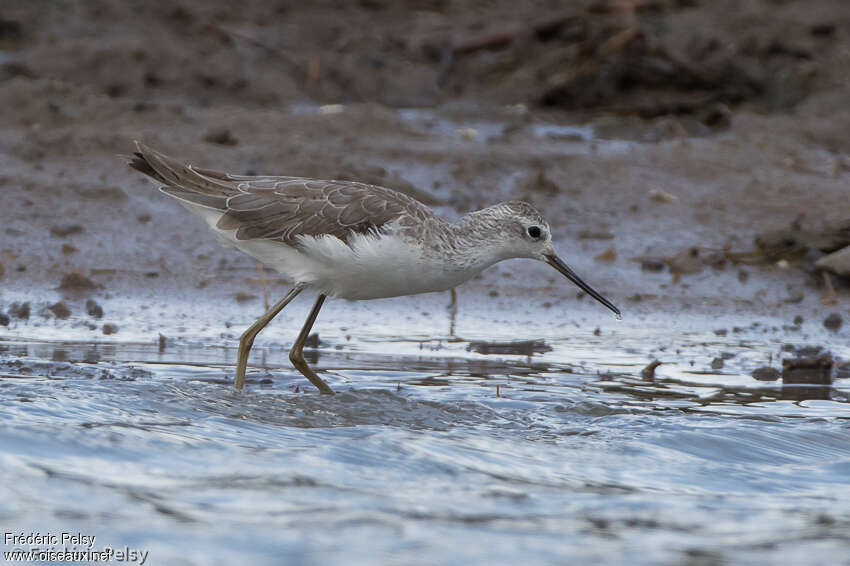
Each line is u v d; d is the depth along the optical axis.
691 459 9.36
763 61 23.23
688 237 16.56
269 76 22.56
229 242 11.02
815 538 7.82
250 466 8.70
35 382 10.18
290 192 10.79
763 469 9.22
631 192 17.84
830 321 14.05
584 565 7.33
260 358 11.97
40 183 16.62
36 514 7.69
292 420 9.83
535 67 23.52
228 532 7.59
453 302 14.52
